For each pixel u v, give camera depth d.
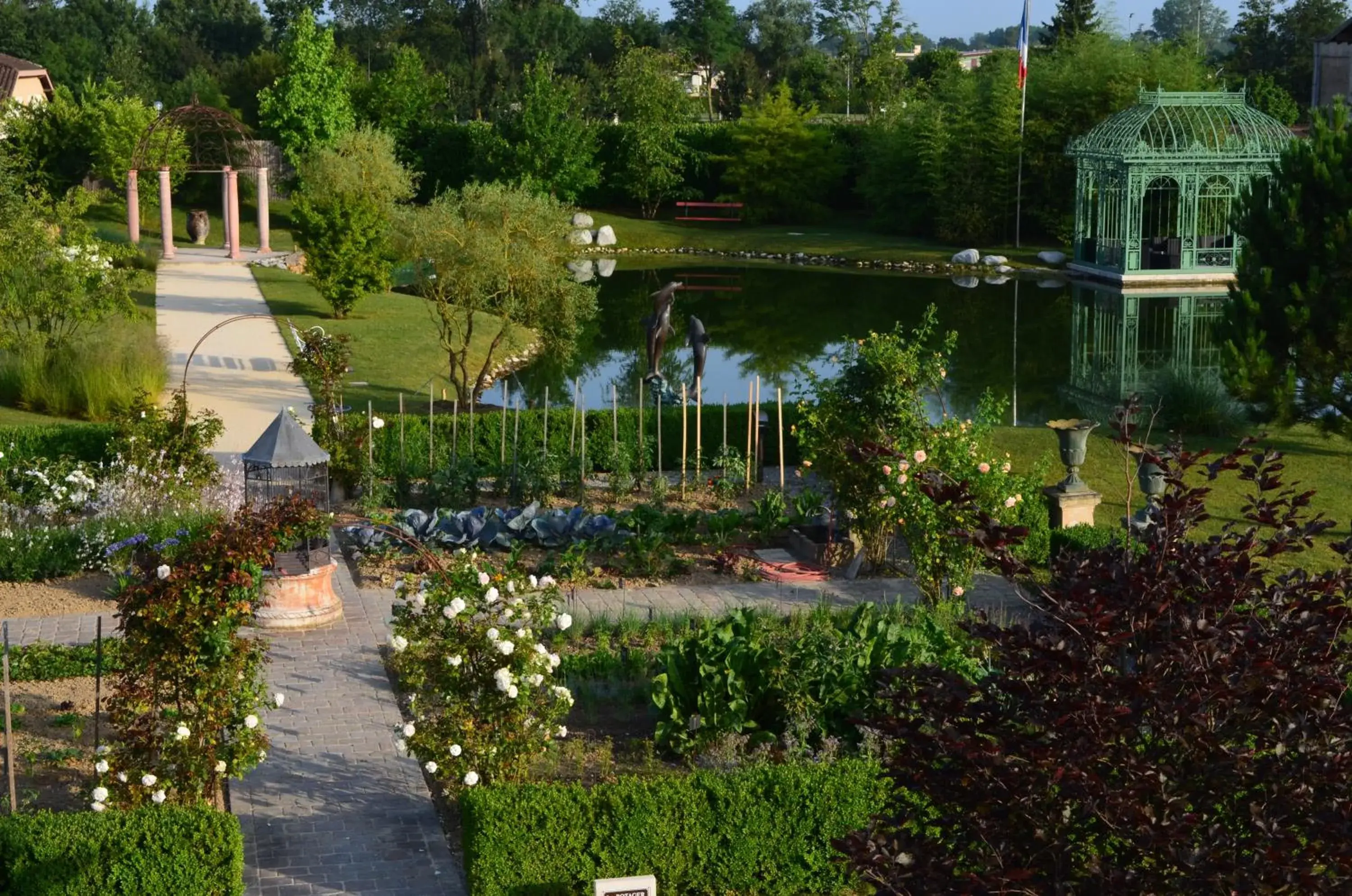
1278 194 20.33
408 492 18.09
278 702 10.13
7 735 9.41
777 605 14.64
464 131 58.94
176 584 9.45
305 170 38.69
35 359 22.47
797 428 18.09
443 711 10.68
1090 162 48.59
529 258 23.14
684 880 9.08
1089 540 15.27
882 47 77.19
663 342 23.28
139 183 47.81
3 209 23.11
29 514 16.34
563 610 14.00
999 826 5.58
